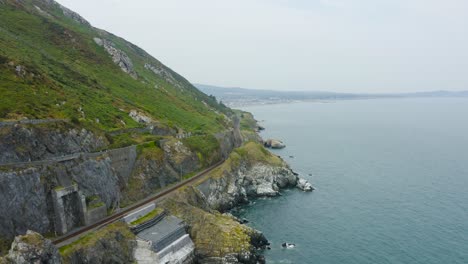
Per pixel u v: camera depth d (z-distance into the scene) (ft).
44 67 402.93
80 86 419.33
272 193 424.87
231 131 607.78
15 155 223.10
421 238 306.14
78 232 230.27
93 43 597.11
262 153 483.10
